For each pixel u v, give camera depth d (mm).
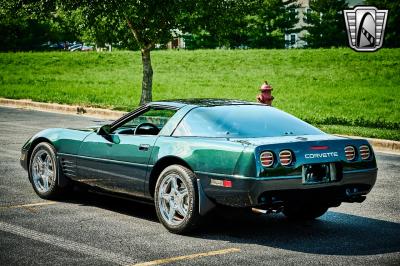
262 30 52625
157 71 35906
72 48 64062
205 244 5645
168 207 6145
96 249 5379
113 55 42562
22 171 9445
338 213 7172
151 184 6348
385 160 11812
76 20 18344
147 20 18062
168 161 6238
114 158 6688
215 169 5699
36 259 5039
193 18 18109
